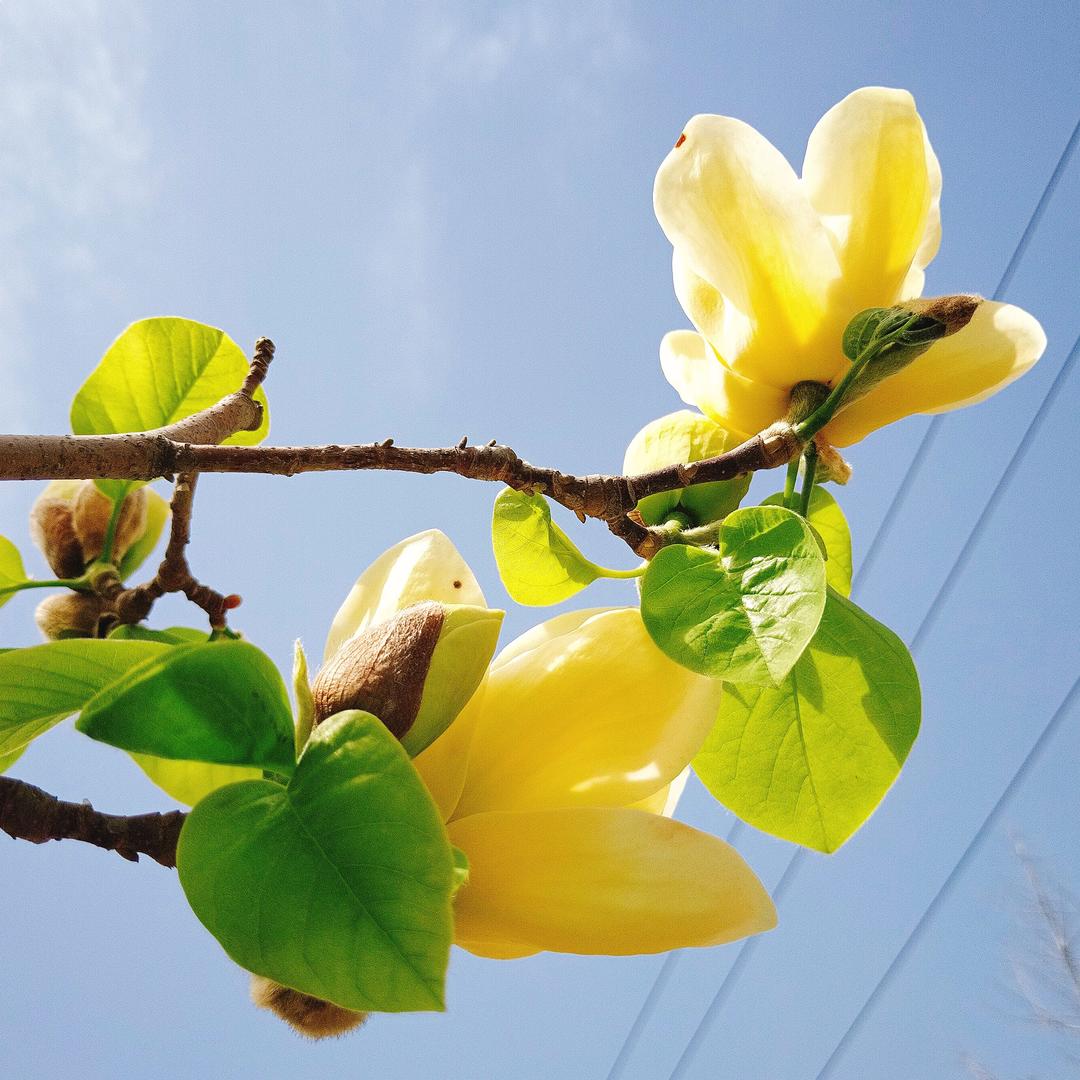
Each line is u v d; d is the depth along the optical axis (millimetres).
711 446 460
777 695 405
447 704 325
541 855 323
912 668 399
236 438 539
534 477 397
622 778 342
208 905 286
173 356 531
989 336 430
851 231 417
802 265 417
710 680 355
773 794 405
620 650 354
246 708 298
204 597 459
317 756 297
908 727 398
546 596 454
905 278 424
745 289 421
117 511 519
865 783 401
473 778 338
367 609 364
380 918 281
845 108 421
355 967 279
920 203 416
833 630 406
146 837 326
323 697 319
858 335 413
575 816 326
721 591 359
